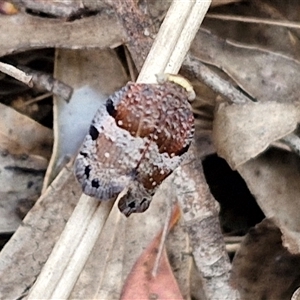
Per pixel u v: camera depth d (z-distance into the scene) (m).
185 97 0.11
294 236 0.13
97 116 0.11
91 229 0.12
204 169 0.14
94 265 0.13
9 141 0.13
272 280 0.13
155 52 0.12
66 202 0.13
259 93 0.14
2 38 0.13
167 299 0.13
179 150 0.11
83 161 0.11
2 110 0.13
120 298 0.13
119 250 0.13
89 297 0.13
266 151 0.13
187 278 0.13
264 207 0.13
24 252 0.13
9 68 0.12
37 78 0.13
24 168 0.13
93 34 0.13
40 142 0.14
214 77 0.13
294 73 0.14
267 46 0.14
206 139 0.14
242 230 0.14
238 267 0.13
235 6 0.14
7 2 0.13
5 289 0.13
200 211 0.13
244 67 0.14
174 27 0.12
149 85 0.11
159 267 0.13
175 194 0.13
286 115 0.13
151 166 0.11
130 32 0.13
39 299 0.12
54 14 0.13
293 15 0.14
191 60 0.13
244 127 0.13
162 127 0.11
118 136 0.11
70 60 0.14
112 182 0.11
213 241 0.13
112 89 0.14
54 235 0.13
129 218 0.13
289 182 0.13
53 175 0.13
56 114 0.13
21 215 0.13
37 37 0.13
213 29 0.14
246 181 0.13
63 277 0.12
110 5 0.13
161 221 0.13
